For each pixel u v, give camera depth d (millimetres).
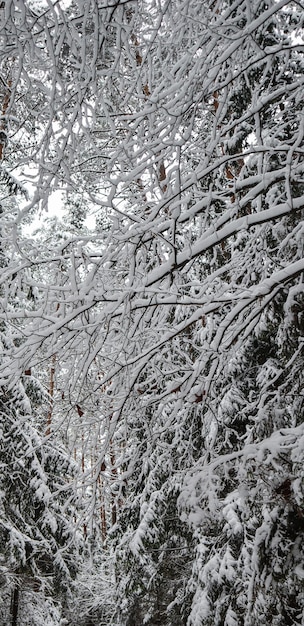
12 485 9859
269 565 4410
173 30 3602
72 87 3482
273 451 3826
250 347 6664
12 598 11242
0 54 3375
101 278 4457
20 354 4062
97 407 4695
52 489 10508
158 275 4148
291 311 5176
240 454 4039
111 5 3037
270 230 6242
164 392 4672
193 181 3953
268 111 6359
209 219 5172
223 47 3688
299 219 5703
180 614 9609
